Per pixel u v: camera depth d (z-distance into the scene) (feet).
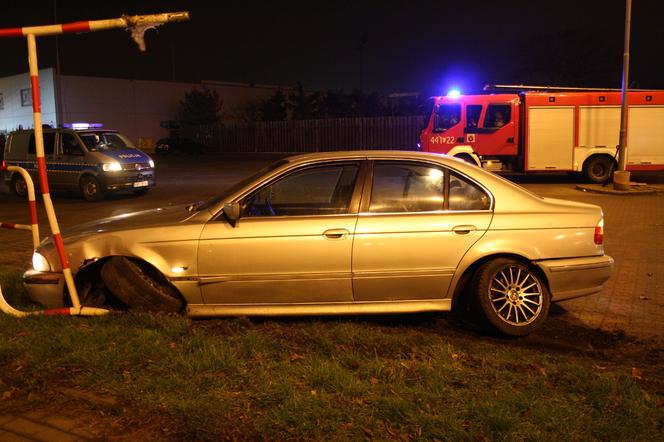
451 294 16.88
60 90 154.51
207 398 11.85
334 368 13.00
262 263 16.42
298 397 11.69
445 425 10.79
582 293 17.29
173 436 10.87
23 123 167.84
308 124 135.13
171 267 16.51
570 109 59.26
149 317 16.20
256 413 11.34
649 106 59.16
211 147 160.25
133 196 56.80
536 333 17.60
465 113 60.90
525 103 59.36
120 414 11.58
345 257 16.42
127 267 16.81
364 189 16.85
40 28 16.46
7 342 14.82
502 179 17.40
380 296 16.76
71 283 16.83
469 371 13.38
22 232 36.14
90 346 14.43
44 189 16.78
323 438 10.48
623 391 12.32
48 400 12.23
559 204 17.51
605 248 29.99
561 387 12.65
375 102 150.92
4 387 12.82
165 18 15.90
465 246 16.62
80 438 10.89
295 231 16.37
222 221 16.66
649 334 17.57
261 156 135.54
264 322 17.40
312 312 16.84
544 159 59.88
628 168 59.88
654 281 23.58
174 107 176.24
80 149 52.75
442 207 16.87
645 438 10.61
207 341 14.61
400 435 10.58
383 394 12.02
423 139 62.49
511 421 10.88
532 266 17.10
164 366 13.38
